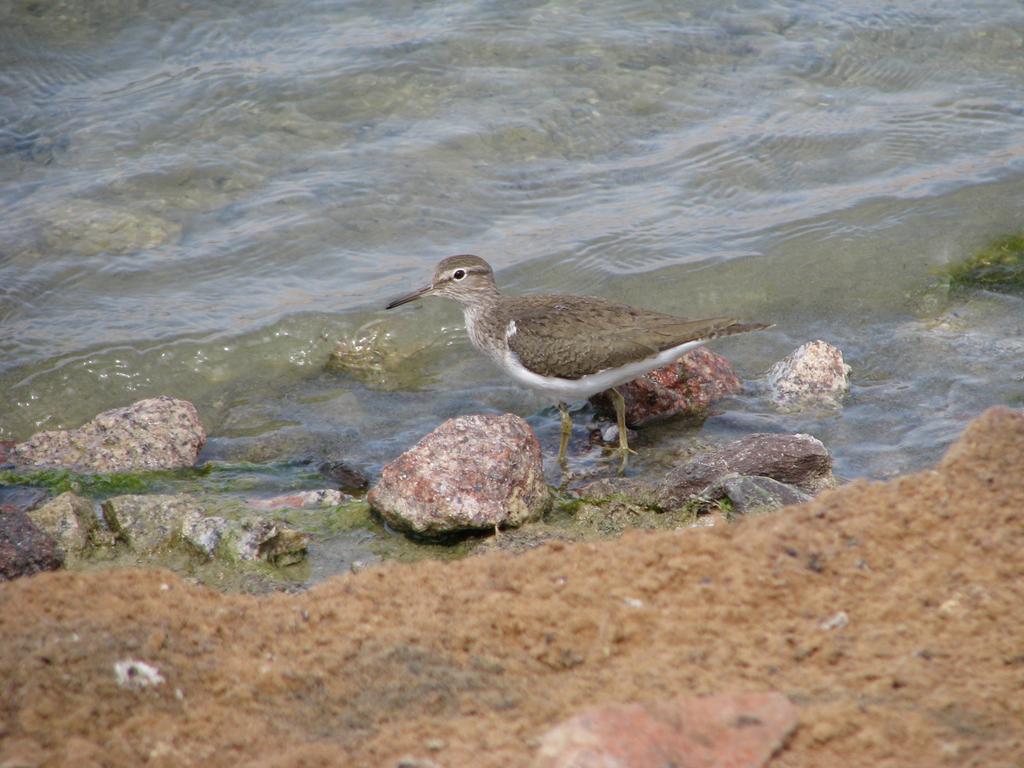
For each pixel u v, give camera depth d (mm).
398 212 16297
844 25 20219
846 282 14867
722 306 14578
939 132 17734
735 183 16844
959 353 13336
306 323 14289
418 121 17938
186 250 15539
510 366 12523
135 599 7168
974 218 15750
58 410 13055
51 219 15789
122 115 17781
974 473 7547
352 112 18031
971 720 5570
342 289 14938
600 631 6703
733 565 7164
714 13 20500
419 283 14984
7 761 5453
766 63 19312
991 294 14469
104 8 19875
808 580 6973
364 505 11016
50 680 6074
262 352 14016
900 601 6680
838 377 12938
